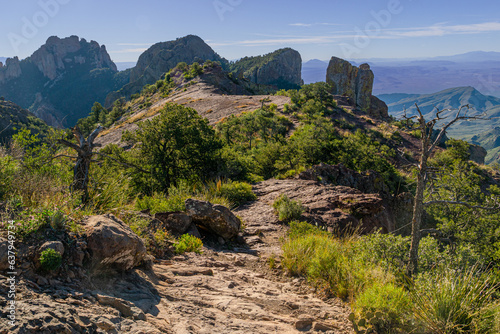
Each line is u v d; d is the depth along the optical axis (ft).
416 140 193.98
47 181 17.88
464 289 13.56
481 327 12.39
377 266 18.30
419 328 12.57
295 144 118.73
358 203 41.34
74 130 20.49
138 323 9.57
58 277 10.36
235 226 28.89
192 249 22.76
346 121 211.61
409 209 52.49
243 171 67.62
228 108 230.68
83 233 12.15
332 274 18.20
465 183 44.50
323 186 50.57
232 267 20.67
